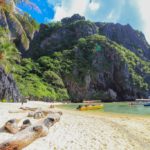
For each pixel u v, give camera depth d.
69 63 136.12
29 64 125.88
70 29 168.75
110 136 14.51
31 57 147.62
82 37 164.25
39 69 126.62
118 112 43.62
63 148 9.41
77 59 139.75
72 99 122.38
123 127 20.16
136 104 83.19
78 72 132.12
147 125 22.31
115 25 193.62
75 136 12.59
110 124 21.56
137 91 143.12
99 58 140.75
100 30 186.50
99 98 127.88
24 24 23.59
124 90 138.25
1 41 39.31
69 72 130.12
